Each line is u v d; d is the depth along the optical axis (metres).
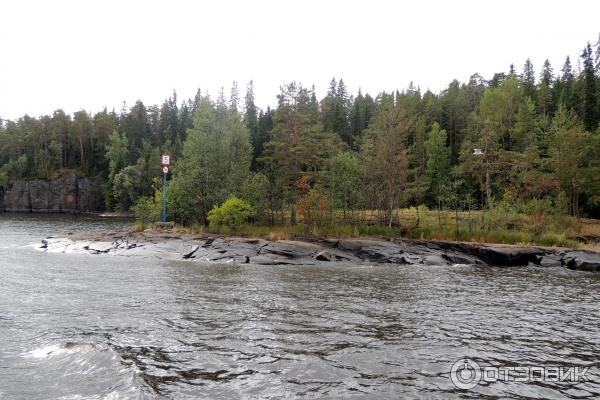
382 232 30.44
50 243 26.89
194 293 14.34
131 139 99.06
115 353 8.26
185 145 39.09
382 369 7.93
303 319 11.34
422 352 8.95
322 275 19.36
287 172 37.62
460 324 11.27
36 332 9.66
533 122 56.31
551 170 46.59
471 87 80.44
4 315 11.02
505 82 65.38
